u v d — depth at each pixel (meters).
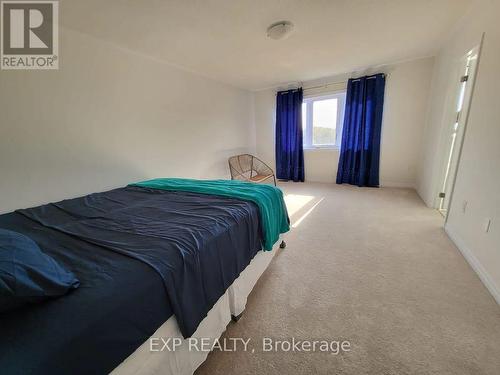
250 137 4.89
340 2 1.71
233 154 4.35
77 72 2.02
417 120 3.46
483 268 1.52
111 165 2.35
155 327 0.79
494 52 1.54
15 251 0.70
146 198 1.83
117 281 0.76
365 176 3.96
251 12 1.78
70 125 2.01
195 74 3.33
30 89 1.76
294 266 1.79
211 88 3.68
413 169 3.66
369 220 2.58
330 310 1.34
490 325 1.18
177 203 1.62
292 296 1.47
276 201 1.81
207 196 1.76
